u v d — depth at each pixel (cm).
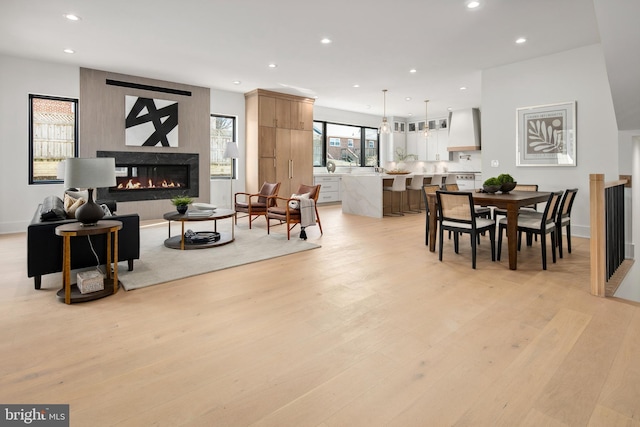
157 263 359
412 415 141
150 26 405
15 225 525
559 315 237
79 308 249
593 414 141
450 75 604
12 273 329
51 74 541
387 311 244
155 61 536
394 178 714
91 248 294
